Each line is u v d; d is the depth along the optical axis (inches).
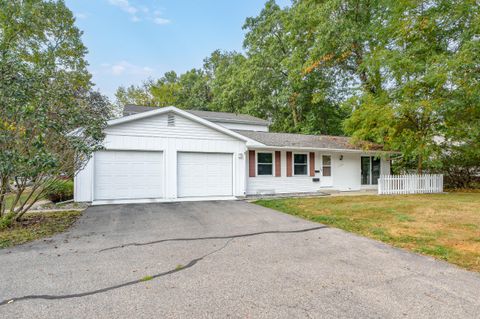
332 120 970.1
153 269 152.6
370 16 645.9
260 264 160.6
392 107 501.4
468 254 176.1
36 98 250.8
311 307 111.2
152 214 322.3
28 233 232.2
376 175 667.4
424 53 506.0
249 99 1123.3
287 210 344.8
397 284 133.3
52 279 138.9
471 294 122.6
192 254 178.5
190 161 461.7
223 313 106.5
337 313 106.6
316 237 221.0
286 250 187.5
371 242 206.5
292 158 566.9
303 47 778.8
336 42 655.1
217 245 199.0
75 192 397.1
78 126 287.0
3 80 231.6
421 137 522.0
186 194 457.1
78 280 137.8
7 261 165.5
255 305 112.8
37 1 781.9
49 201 417.4
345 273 147.3
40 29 799.1
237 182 490.6
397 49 523.8
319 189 589.6
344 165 632.4
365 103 557.3
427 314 106.0
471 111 471.2
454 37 502.9
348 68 760.3
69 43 863.7
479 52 422.3
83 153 295.0
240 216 310.0
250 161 527.8
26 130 242.4
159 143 439.8
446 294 122.6
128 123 421.4
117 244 201.3
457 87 446.9
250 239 215.2
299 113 1005.2
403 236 219.8
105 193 411.8
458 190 600.4
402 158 644.1
